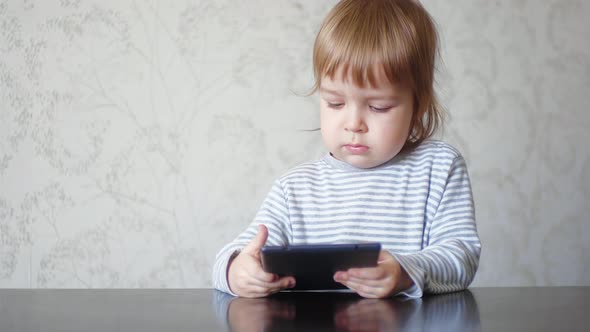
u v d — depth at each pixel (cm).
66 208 198
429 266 90
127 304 76
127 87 197
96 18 198
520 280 198
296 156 194
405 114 104
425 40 105
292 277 88
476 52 197
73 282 197
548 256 198
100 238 197
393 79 99
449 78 196
